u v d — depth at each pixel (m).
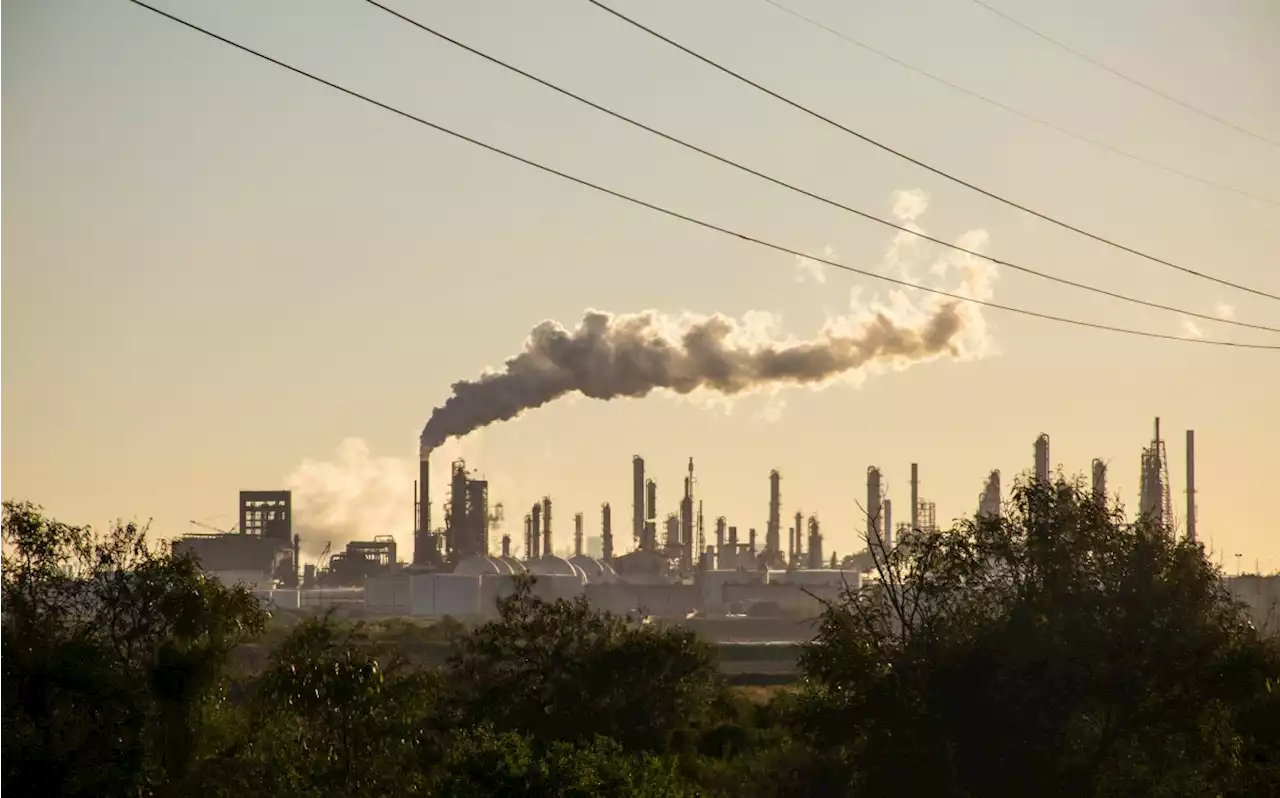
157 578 159.12
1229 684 153.50
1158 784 153.50
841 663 158.12
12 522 158.00
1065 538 163.38
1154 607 157.12
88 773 135.75
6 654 143.38
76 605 158.38
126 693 144.88
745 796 190.38
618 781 141.38
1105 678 153.38
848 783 163.50
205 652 154.50
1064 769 153.25
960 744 153.00
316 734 161.00
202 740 152.50
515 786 136.75
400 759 162.00
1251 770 149.50
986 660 153.38
